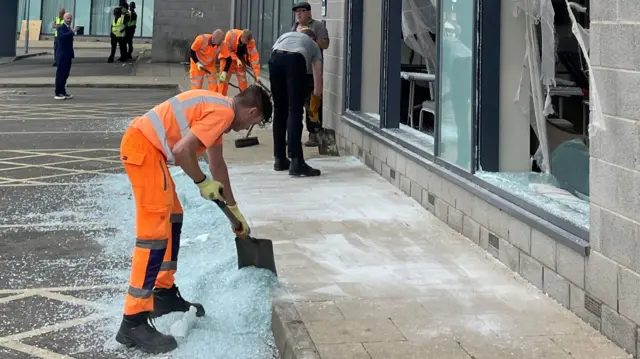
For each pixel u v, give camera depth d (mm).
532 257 4355
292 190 6984
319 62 7797
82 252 5375
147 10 37406
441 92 5812
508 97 5195
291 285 4379
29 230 5918
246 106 3830
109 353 3725
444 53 5719
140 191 3631
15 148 9969
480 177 5094
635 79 3297
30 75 20938
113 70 23406
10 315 4203
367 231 5582
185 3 26406
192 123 3674
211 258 5023
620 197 3428
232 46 10469
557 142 5262
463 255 4977
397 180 7047
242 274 4441
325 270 4672
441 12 5750
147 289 3713
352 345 3498
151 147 3625
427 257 4941
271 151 9336
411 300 4133
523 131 5234
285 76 7574
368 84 8719
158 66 25234
